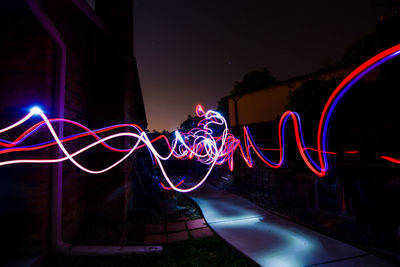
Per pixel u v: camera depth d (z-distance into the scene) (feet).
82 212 15.83
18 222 10.65
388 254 10.95
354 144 18.76
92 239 13.93
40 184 10.93
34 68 11.23
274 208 20.47
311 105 22.75
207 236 14.28
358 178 16.02
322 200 18.38
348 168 18.12
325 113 14.89
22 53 11.27
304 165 23.30
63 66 12.32
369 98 18.31
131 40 20.07
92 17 14.79
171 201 20.31
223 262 10.86
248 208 20.40
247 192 28.43
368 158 17.52
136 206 22.33
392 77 17.97
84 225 16.15
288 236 13.52
